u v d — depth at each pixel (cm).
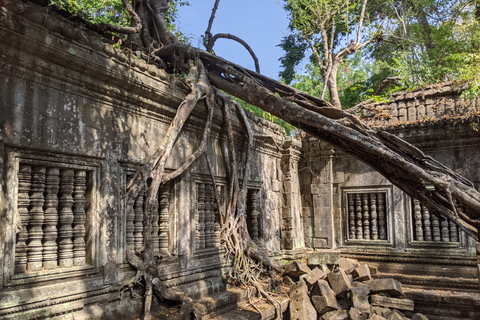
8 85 377
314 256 794
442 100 879
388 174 561
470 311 698
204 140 633
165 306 507
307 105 630
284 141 959
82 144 446
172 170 598
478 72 841
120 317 455
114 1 825
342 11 1333
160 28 787
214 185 663
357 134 553
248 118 808
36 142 396
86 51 438
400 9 1501
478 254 601
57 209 436
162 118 579
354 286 728
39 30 387
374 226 946
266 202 881
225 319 563
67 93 435
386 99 940
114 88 481
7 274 363
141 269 498
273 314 619
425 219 880
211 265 659
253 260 736
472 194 508
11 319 355
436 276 841
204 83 652
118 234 489
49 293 396
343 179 992
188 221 621
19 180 393
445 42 1322
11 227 372
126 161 506
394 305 706
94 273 450
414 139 882
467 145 843
